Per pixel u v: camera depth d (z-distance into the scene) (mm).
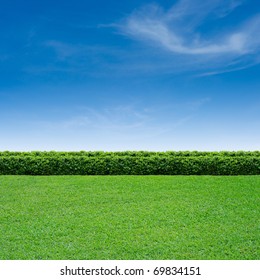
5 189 10922
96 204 9391
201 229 7633
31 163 13812
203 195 10070
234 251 6609
